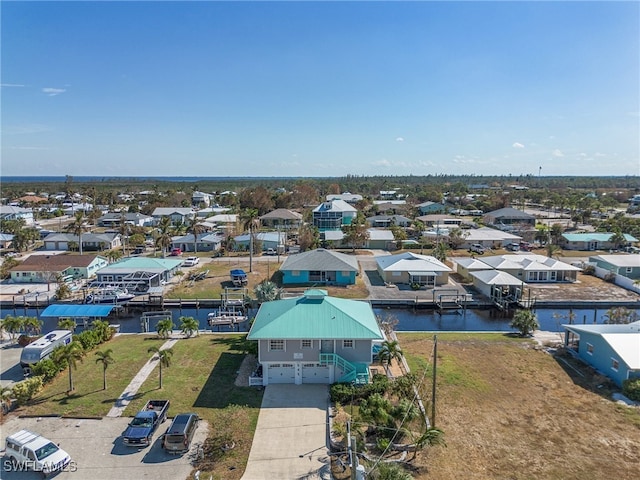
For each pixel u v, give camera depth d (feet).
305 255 223.30
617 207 556.51
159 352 107.76
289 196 502.38
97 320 152.66
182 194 587.27
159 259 225.56
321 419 93.04
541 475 75.72
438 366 120.67
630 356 109.60
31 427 89.30
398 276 215.10
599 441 85.97
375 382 102.73
